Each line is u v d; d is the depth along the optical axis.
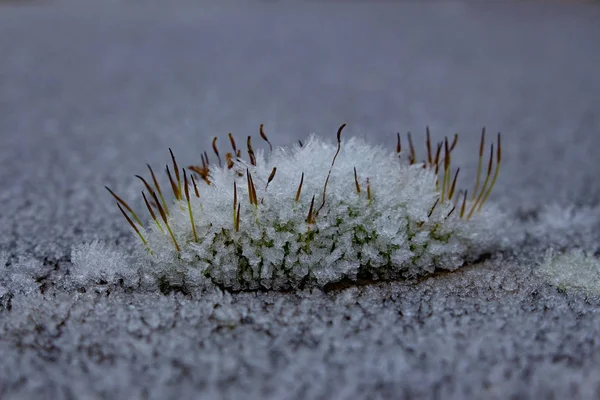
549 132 0.20
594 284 0.13
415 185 0.13
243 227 0.12
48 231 0.14
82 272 0.13
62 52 0.31
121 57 0.30
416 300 0.12
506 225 0.14
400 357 0.11
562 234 0.14
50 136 0.19
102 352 0.11
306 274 0.12
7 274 0.13
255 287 0.12
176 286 0.12
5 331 0.12
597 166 0.17
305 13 0.44
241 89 0.25
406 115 0.22
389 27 0.39
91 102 0.23
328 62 0.30
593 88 0.26
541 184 0.16
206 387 0.11
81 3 0.47
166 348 0.11
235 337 0.12
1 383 0.11
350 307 0.12
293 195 0.12
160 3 0.48
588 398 0.11
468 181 0.16
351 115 0.22
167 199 0.15
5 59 0.29
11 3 0.46
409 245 0.13
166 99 0.23
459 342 0.11
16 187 0.16
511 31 0.38
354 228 0.12
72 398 0.11
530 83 0.27
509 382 0.11
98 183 0.16
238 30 0.37
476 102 0.24
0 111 0.22
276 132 0.19
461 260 0.13
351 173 0.13
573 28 0.39
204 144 0.18
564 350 0.11
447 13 0.45
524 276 0.13
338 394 0.11
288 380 0.11
